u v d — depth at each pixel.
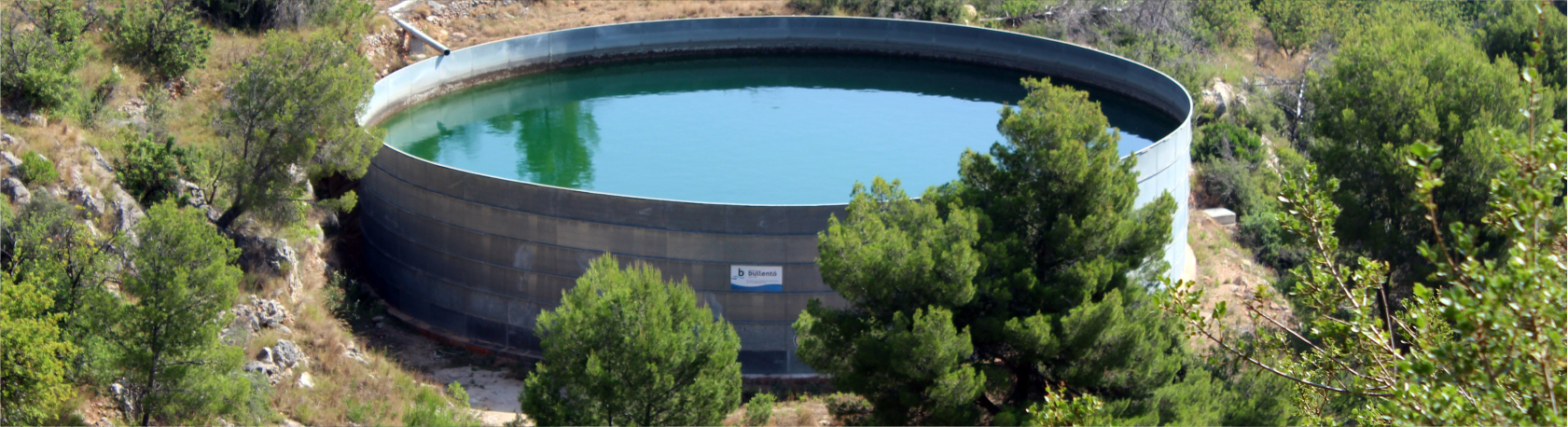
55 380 19.75
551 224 35.34
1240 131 53.25
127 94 38.59
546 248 35.66
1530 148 9.23
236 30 48.16
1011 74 56.56
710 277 34.62
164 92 39.34
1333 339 12.41
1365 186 34.62
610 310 19.89
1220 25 75.69
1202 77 60.00
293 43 32.16
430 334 37.78
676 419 20.28
